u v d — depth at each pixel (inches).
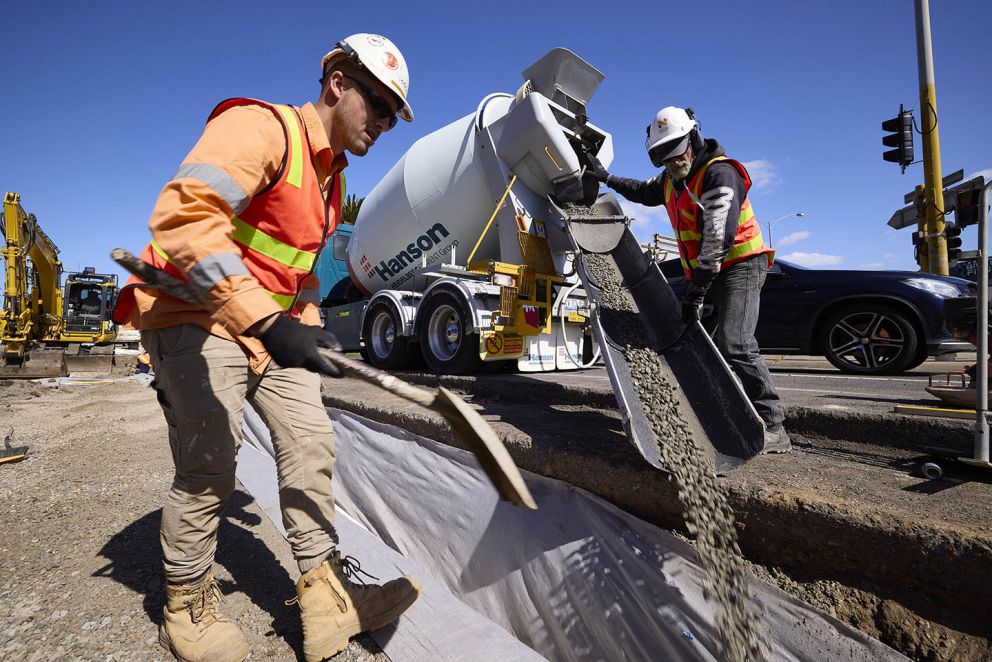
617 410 139.9
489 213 216.2
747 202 102.0
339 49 68.2
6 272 450.0
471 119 213.9
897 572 61.1
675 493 78.4
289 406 71.6
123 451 183.3
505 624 99.8
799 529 68.8
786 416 114.3
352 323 285.1
